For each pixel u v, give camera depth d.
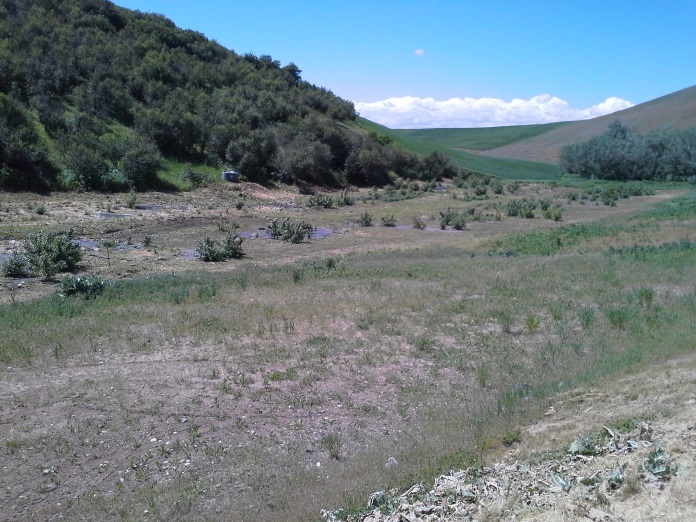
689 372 9.20
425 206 50.41
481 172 91.56
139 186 44.66
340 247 30.30
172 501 7.37
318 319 15.05
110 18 74.31
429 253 27.12
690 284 18.55
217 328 14.12
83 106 51.44
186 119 53.75
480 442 7.92
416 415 9.77
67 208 35.84
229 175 52.34
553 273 20.41
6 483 7.85
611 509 5.31
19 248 25.06
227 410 9.98
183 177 49.25
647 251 24.61
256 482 7.80
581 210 47.84
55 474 8.08
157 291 17.86
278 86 82.25
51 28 62.00
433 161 77.94
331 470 7.98
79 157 41.44
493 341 13.55
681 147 82.44
